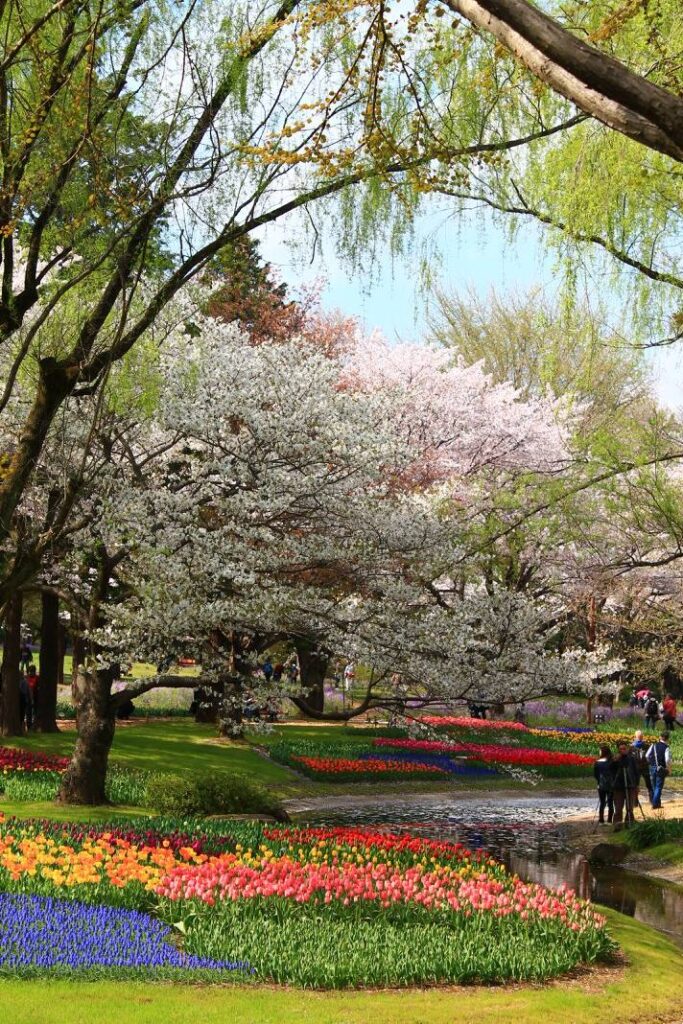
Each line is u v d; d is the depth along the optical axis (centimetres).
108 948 925
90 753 1839
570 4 788
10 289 836
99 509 1608
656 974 1111
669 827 2131
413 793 2756
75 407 1577
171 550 1673
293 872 1219
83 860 1170
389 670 1772
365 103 845
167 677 1816
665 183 927
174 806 1839
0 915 962
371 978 952
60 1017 729
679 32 745
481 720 4050
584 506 1753
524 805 2723
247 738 3197
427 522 1780
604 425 1591
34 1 864
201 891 1101
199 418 1669
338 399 1825
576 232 896
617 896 1698
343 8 669
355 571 1847
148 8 859
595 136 871
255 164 861
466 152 829
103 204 898
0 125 816
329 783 2738
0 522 823
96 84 869
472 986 983
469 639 1842
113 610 1672
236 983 889
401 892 1217
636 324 1021
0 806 1767
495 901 1216
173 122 873
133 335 867
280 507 1683
